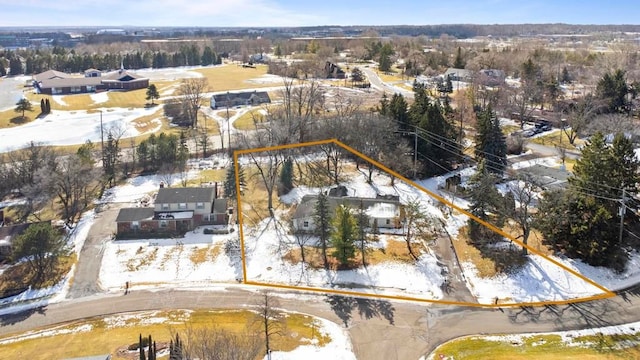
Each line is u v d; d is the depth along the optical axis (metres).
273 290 45.28
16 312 43.12
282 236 54.47
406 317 41.25
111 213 61.22
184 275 48.06
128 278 47.78
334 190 62.59
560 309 41.72
